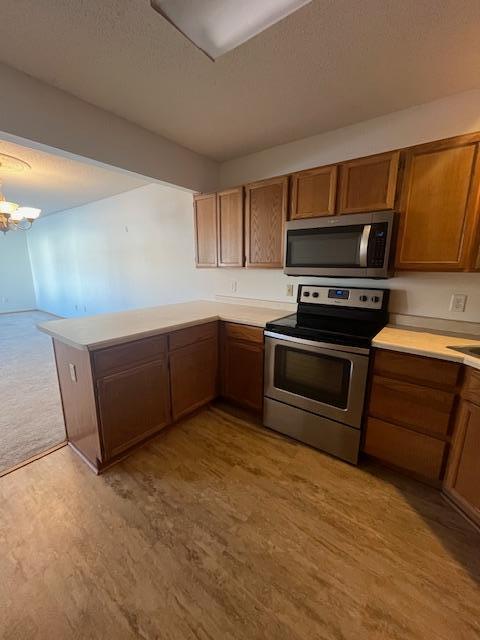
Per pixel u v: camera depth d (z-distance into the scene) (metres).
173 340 2.14
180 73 1.61
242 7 0.88
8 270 7.01
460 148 1.57
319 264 2.09
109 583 1.21
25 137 1.66
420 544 1.39
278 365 2.16
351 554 1.34
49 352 4.20
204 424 2.38
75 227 5.20
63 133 1.82
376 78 1.65
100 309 5.11
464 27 1.27
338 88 1.75
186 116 2.10
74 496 1.65
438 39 1.34
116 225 4.32
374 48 1.41
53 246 6.02
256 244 2.51
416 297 2.06
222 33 0.98
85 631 1.05
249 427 2.35
